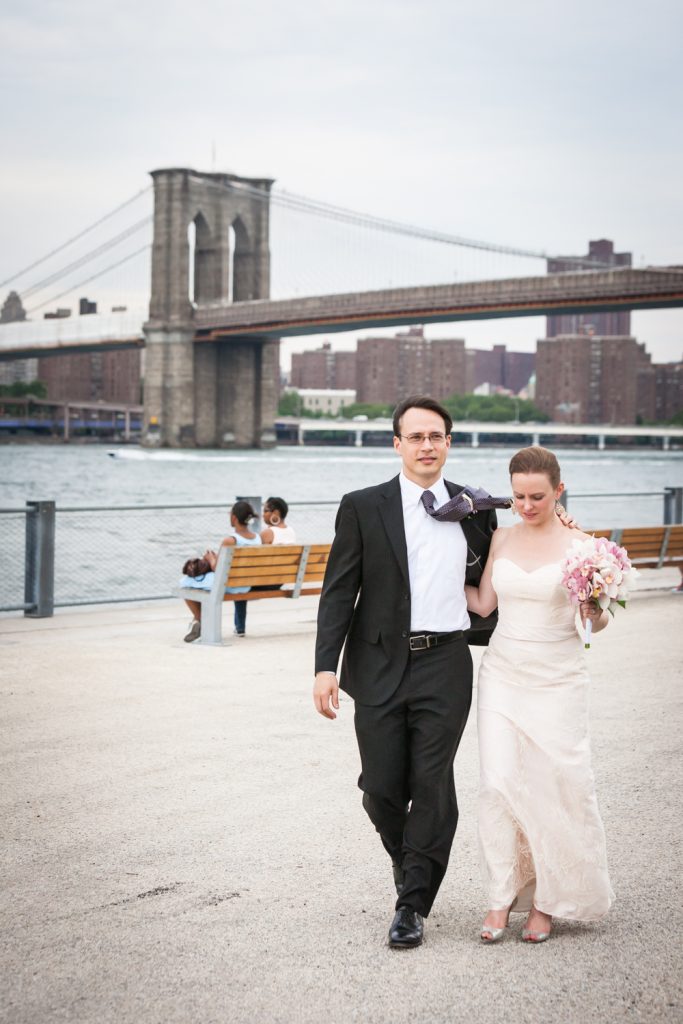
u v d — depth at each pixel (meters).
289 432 194.62
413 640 3.61
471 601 3.78
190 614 10.59
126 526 33.72
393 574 3.61
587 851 3.56
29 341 152.38
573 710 3.59
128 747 5.76
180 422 145.38
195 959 3.43
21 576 21.22
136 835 4.50
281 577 9.25
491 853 3.59
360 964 3.40
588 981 3.29
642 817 4.75
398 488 3.71
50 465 104.88
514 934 3.65
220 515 38.91
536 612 3.61
